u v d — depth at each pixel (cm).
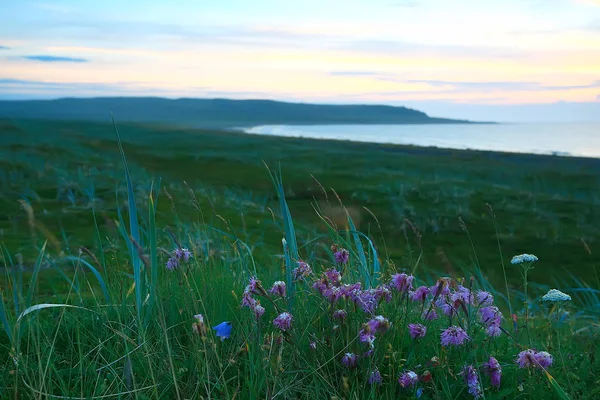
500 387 300
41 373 270
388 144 5788
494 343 335
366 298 304
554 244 1177
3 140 2603
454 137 14612
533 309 526
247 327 317
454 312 298
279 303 349
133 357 315
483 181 2467
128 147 3466
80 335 345
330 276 315
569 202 1822
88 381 295
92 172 1538
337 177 2333
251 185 1934
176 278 387
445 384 281
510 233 1270
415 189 1964
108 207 991
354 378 286
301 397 285
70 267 536
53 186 1197
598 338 422
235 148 4312
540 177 2803
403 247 1048
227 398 264
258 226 893
